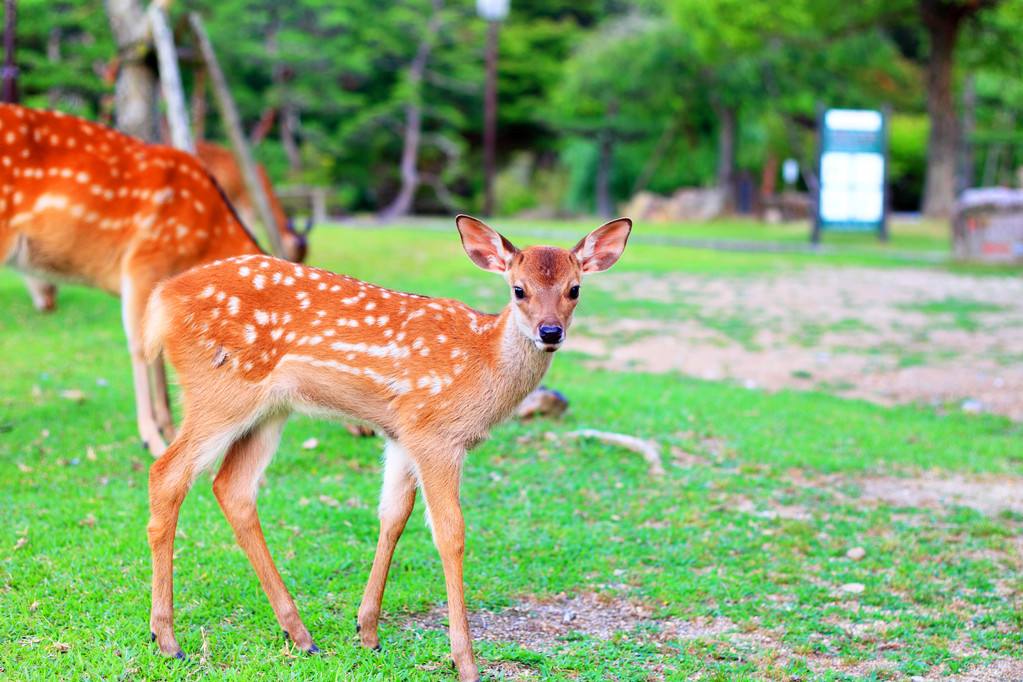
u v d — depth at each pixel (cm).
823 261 2011
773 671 446
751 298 1490
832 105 3444
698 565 556
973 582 543
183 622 460
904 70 3700
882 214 2439
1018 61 2983
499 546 564
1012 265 1966
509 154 4450
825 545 586
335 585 507
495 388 441
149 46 1191
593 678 431
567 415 802
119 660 416
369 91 3969
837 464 720
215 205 731
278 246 1116
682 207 3484
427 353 440
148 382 693
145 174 700
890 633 486
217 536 551
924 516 637
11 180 663
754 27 2952
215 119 3319
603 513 623
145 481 632
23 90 1371
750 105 3441
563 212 3544
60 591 478
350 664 430
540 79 4178
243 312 439
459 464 440
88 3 1380
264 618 468
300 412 453
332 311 445
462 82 3900
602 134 3856
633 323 1266
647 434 772
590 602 511
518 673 435
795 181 4366
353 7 3634
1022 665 461
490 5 2892
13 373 858
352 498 620
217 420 436
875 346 1162
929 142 2966
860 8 2975
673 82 3425
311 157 3569
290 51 3384
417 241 1989
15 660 416
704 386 948
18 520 555
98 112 1638
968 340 1199
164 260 704
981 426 843
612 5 4422
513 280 446
